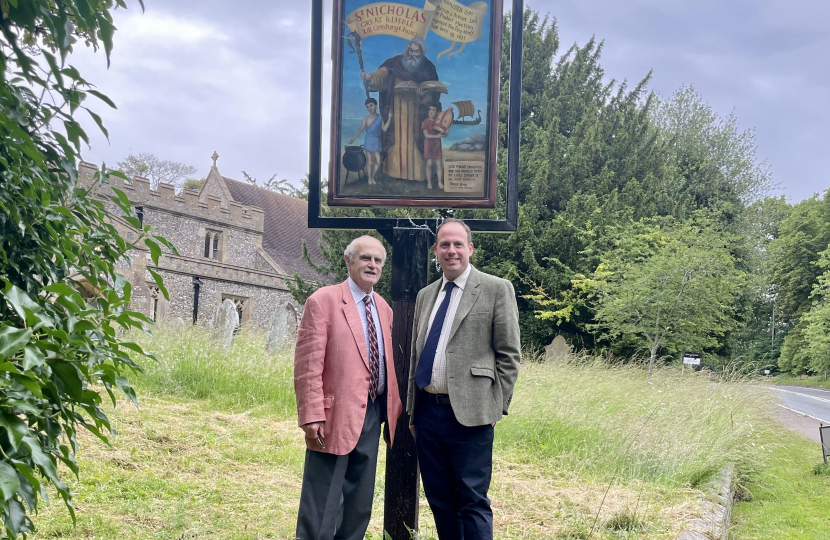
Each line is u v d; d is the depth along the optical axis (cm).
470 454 331
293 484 531
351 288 363
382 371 362
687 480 585
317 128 409
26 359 172
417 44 405
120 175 256
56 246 231
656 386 926
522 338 2184
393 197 405
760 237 3055
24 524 200
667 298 1755
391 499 388
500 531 429
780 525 561
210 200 3138
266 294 3244
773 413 1030
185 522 409
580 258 2086
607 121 2611
